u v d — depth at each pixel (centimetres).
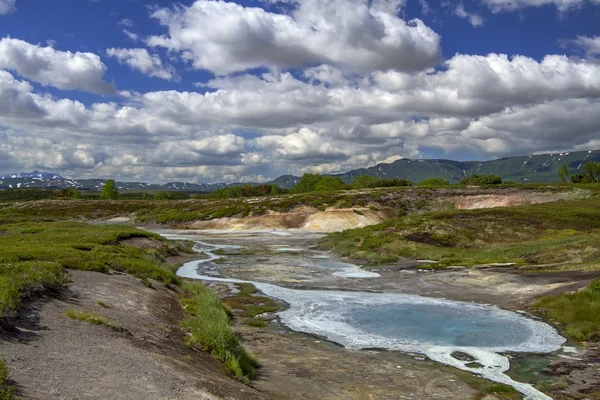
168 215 9012
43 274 1562
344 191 9881
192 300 2219
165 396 824
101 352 1030
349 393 1226
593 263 3055
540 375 1381
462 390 1257
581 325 1898
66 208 11206
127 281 2175
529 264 3438
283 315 2198
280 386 1268
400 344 1728
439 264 3738
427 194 8762
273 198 9512
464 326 1989
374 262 4131
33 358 893
